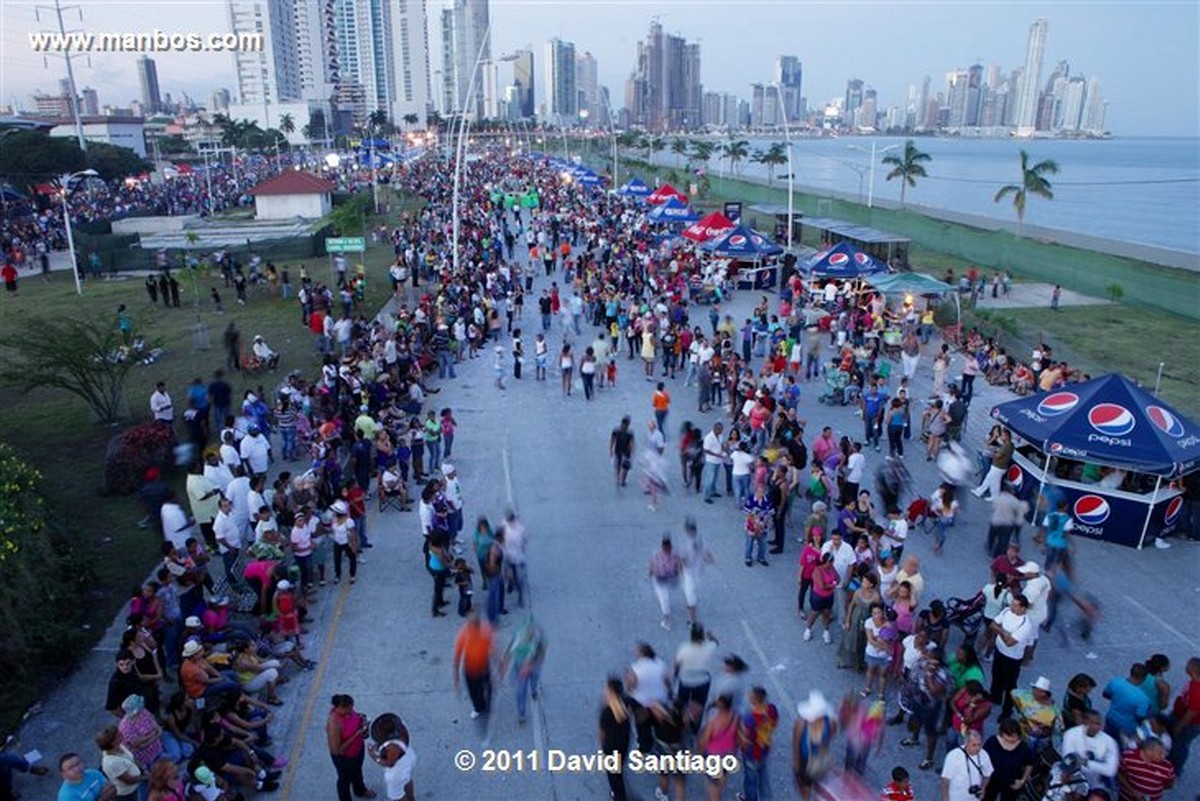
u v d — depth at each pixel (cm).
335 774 960
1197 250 8031
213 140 14112
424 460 1877
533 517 1602
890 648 1047
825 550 1240
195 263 3778
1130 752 852
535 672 1059
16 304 3628
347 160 11619
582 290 3244
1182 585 1361
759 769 884
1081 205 14025
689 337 2502
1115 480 1509
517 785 945
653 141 16925
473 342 2745
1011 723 834
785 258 3622
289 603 1152
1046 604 1158
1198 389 2509
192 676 969
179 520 1334
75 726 1030
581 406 2250
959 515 1602
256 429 1642
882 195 14038
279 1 16800
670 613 1278
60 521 1427
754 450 1788
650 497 1678
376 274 4141
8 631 1071
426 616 1272
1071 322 3400
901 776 804
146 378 2495
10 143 6525
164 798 788
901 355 2544
